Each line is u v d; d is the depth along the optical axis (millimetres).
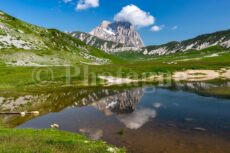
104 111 47344
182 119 39375
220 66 132875
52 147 20922
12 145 20984
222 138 30250
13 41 174125
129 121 38781
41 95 68250
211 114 42125
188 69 124312
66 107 52156
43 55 144375
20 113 46125
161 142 28938
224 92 65438
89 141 26422
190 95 62688
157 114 43156
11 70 104688
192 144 28281
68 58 150625
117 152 23250
